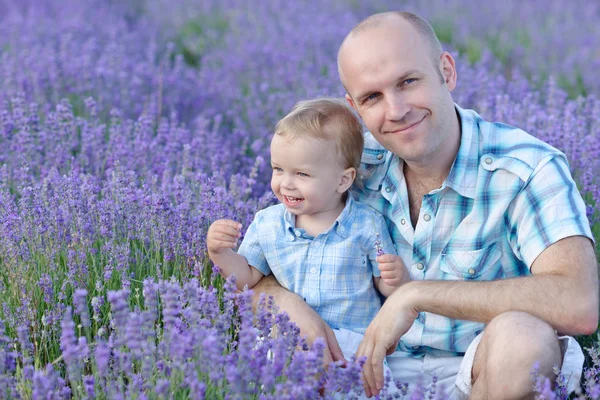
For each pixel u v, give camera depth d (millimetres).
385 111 2977
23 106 5691
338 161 3330
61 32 9445
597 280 2768
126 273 3613
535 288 2730
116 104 6602
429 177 3186
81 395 2615
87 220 3811
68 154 5023
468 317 2824
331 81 7105
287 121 3322
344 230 3361
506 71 8672
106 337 3283
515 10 10812
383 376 2928
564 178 2959
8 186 4355
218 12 11805
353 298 3328
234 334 3312
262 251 3455
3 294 3467
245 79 8070
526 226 2949
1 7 11203
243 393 2523
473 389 2777
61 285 3527
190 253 3646
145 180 4664
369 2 11633
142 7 12812
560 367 2762
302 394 2447
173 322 2660
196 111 7070
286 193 3350
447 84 3123
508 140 3096
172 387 2574
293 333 2844
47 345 3279
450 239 3119
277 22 10648
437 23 10641
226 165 5180
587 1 11008
